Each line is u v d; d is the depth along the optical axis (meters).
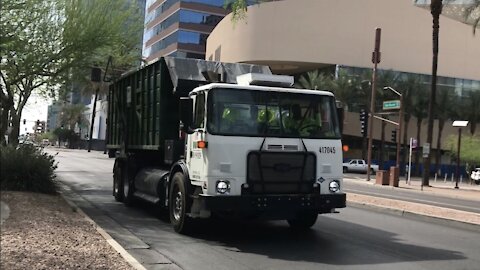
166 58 11.26
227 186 8.52
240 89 8.91
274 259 8.02
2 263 6.30
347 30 64.31
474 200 25.62
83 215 10.95
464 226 12.45
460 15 66.94
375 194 24.02
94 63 17.53
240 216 8.88
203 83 10.91
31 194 13.45
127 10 17.58
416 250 9.20
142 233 9.93
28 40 15.62
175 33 93.19
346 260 8.09
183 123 9.22
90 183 21.17
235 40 66.38
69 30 15.91
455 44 68.12
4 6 13.92
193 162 9.12
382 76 61.44
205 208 8.42
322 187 9.05
